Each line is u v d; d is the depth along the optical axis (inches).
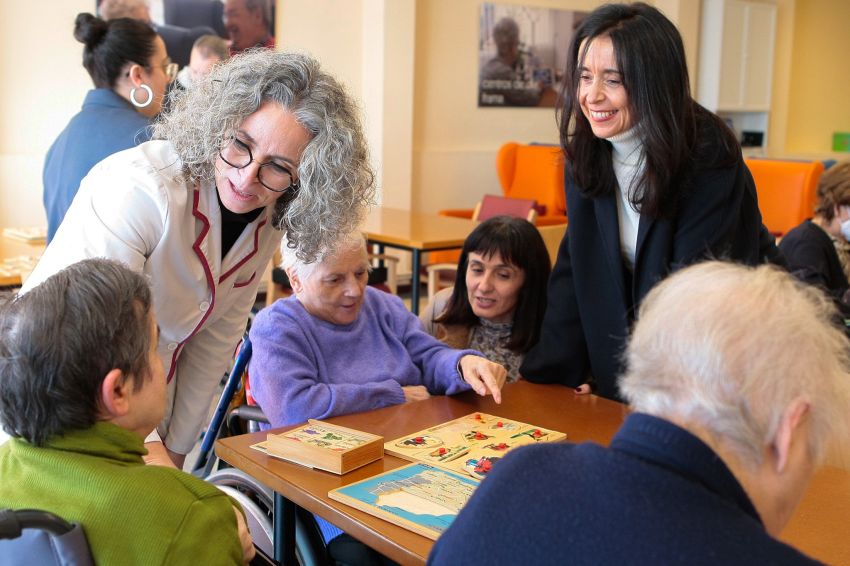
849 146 400.8
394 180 268.4
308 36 256.1
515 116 308.2
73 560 38.8
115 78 106.3
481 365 76.8
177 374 77.0
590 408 73.1
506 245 91.6
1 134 214.1
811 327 33.6
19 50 212.8
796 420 32.8
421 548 47.1
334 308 80.4
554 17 308.3
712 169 71.6
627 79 68.2
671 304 34.9
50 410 41.3
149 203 60.9
